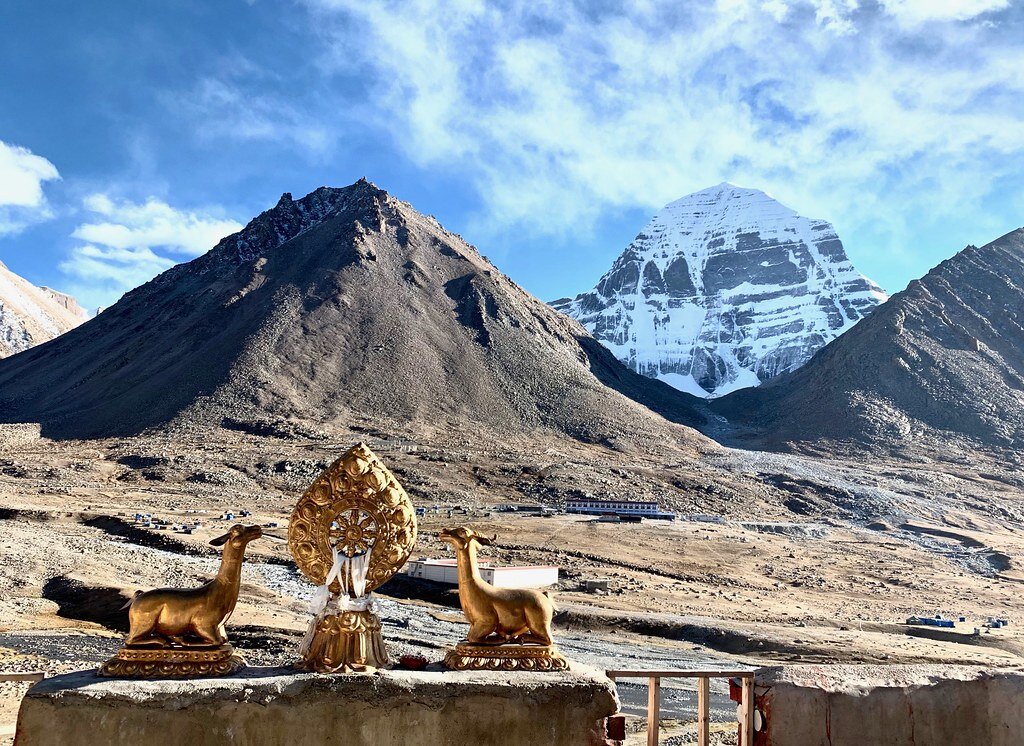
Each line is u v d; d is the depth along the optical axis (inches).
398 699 251.6
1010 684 292.0
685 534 5078.7
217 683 244.7
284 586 2997.0
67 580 2630.4
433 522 5024.6
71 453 6850.4
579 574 3905.0
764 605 3570.4
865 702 284.2
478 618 279.0
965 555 5231.3
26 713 237.0
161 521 4333.2
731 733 522.3
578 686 263.0
